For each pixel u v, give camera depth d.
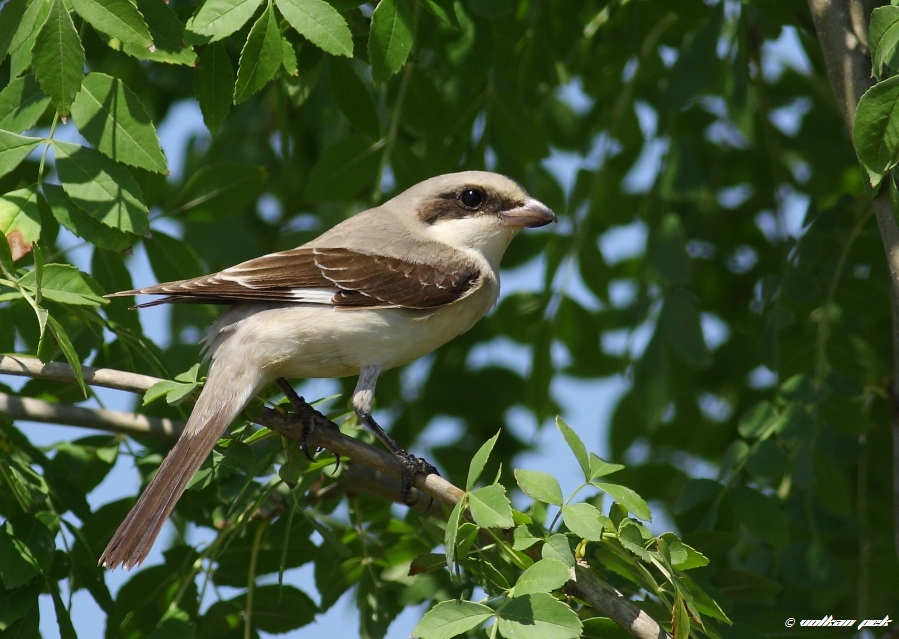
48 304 8.60
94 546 8.43
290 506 8.70
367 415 9.07
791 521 9.30
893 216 7.02
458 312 9.74
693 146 11.95
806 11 10.16
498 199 10.36
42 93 7.55
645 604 7.09
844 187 11.46
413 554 8.81
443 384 11.28
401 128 11.17
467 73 9.48
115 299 8.87
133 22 6.88
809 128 12.48
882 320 10.62
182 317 11.35
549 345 10.67
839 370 9.57
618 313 11.61
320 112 12.60
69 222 7.47
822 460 8.88
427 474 8.25
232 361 8.70
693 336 9.68
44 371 7.76
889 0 7.38
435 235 10.17
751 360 11.71
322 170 9.97
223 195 9.48
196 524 9.40
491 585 6.76
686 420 11.77
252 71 7.20
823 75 12.14
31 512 7.85
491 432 11.32
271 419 8.40
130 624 8.34
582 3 10.98
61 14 6.88
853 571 9.98
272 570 8.66
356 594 8.98
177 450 8.00
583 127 12.75
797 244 9.87
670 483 10.78
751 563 9.21
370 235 9.82
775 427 8.79
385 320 9.22
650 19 11.43
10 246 7.41
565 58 11.20
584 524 6.43
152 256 9.12
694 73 10.05
